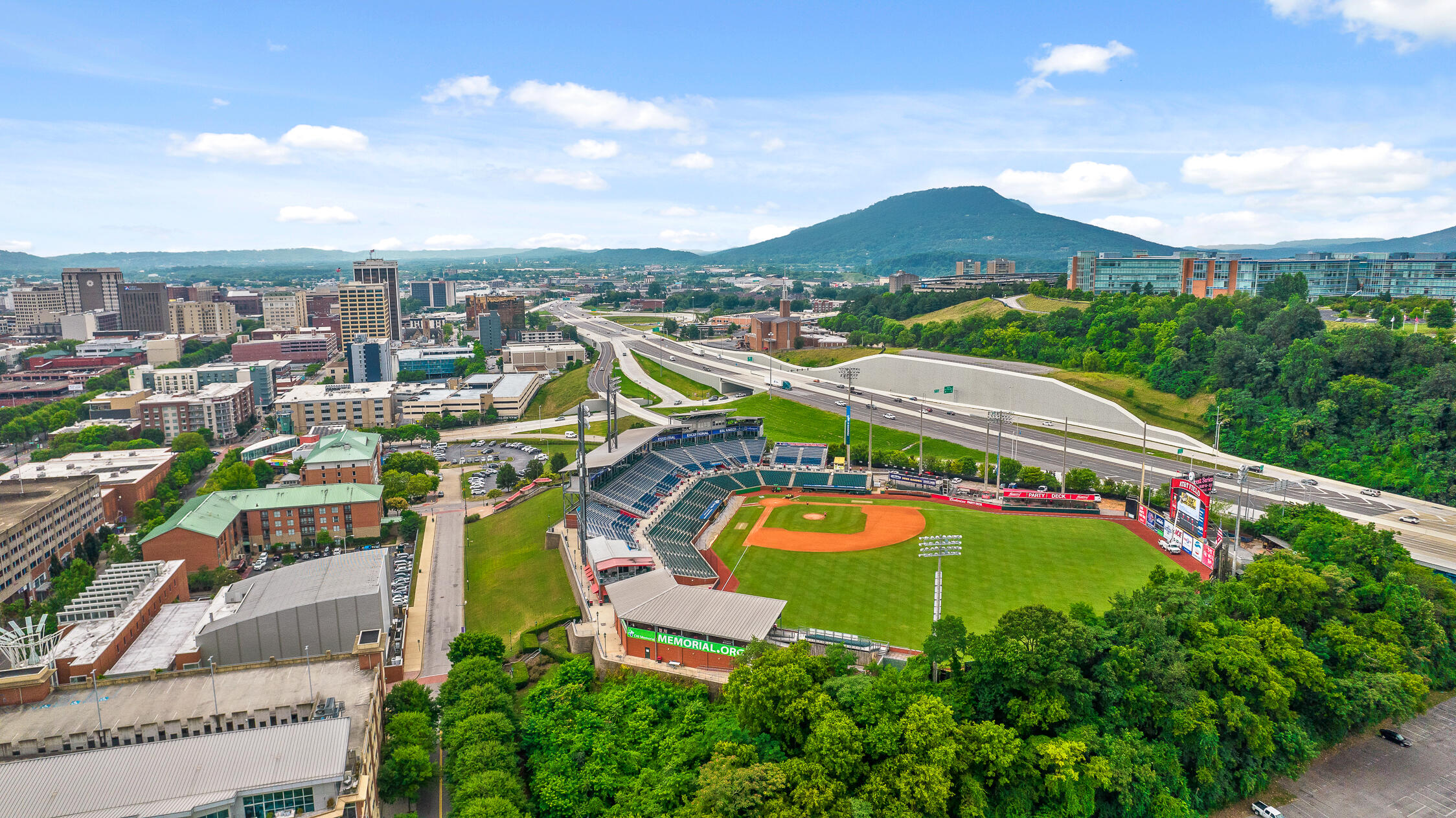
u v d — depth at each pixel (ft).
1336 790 393.50
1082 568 588.50
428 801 363.97
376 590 485.56
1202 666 391.24
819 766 332.60
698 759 358.84
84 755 311.06
